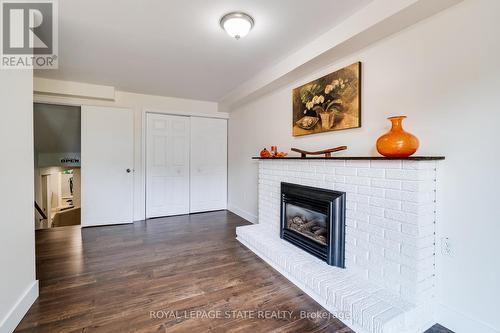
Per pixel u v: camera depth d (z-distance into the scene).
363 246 1.85
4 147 1.43
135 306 1.76
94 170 3.83
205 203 4.84
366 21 1.80
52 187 6.75
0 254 1.39
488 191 1.38
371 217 1.79
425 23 1.66
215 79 3.47
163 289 2.00
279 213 2.85
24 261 1.66
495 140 1.35
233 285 2.07
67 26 2.04
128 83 3.61
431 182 1.57
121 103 4.04
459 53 1.49
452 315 1.54
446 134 1.55
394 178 1.64
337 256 2.03
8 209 1.47
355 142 2.19
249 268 2.38
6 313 1.44
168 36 2.24
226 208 5.05
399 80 1.82
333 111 2.37
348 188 1.98
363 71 2.10
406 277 1.57
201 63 2.87
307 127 2.72
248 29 1.99
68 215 6.39
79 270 2.32
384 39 1.93
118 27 2.08
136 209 4.20
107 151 3.91
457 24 1.50
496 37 1.34
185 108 4.57
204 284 2.08
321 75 2.56
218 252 2.78
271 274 2.26
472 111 1.44
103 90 3.70
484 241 1.40
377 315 1.42
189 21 2.01
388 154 1.62
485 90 1.39
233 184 4.77
